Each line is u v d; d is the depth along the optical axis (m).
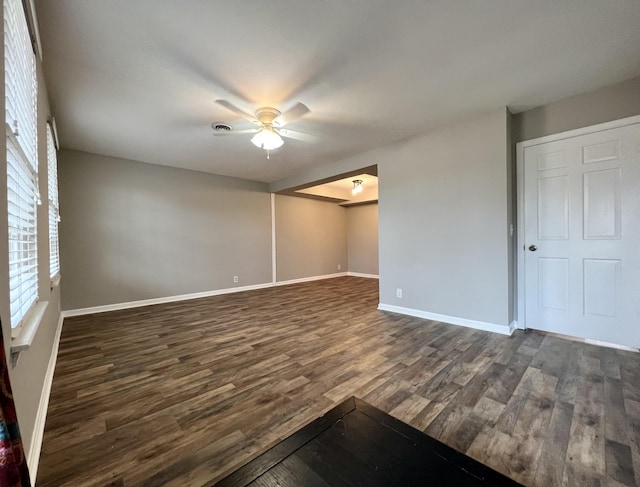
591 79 2.43
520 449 1.38
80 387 2.01
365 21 1.72
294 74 2.24
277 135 2.80
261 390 1.95
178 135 3.44
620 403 1.74
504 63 2.17
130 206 4.50
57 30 1.73
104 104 2.65
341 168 4.58
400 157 3.79
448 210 3.36
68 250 3.96
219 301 4.85
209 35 1.81
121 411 1.73
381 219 4.06
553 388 1.92
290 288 6.12
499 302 3.01
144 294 4.61
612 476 1.22
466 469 0.92
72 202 4.00
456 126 3.25
